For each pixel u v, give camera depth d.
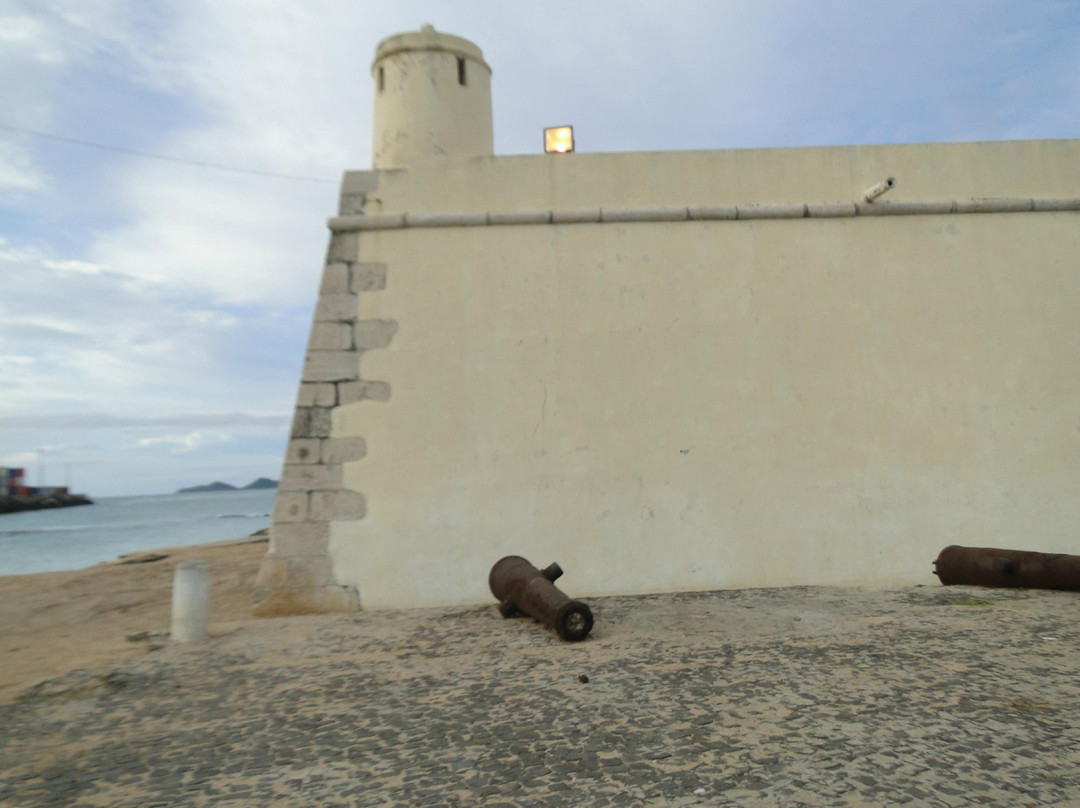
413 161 8.66
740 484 8.23
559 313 8.43
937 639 5.61
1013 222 9.00
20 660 6.20
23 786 3.60
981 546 8.27
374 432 7.98
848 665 5.01
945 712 4.08
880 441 8.41
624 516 8.09
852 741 3.74
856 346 8.58
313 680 5.17
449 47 10.25
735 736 3.86
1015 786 3.20
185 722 4.42
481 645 5.97
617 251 8.62
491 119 10.75
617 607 7.27
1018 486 8.43
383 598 7.69
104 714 4.60
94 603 8.83
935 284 8.78
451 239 8.50
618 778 3.44
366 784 3.49
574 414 8.23
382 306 8.27
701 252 8.68
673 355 8.44
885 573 8.16
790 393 8.45
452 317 8.31
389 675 5.23
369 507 7.84
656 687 4.70
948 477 8.39
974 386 8.60
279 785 3.52
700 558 8.08
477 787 3.41
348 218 8.42
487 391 8.20
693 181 8.83
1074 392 8.68
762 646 5.59
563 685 4.82
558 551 7.96
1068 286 8.91
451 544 7.86
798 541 8.18
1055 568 7.20
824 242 8.79
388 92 10.22
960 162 9.09
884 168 9.02
